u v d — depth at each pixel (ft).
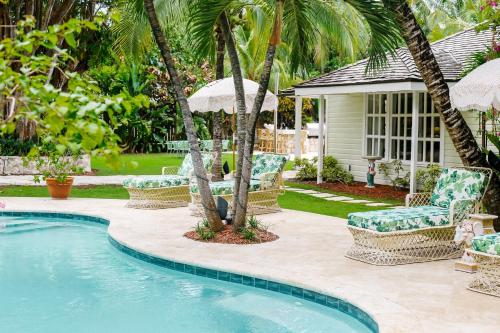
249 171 32.35
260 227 35.06
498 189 30.55
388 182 59.31
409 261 27.45
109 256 32.17
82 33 66.33
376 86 51.65
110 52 68.23
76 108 8.81
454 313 20.07
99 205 45.75
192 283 26.81
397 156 58.75
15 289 26.18
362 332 20.39
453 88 25.99
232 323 21.67
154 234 34.40
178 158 95.35
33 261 31.19
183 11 45.21
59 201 47.73
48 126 8.71
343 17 54.24
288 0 32.55
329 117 66.64
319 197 52.03
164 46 31.40
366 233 27.40
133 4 36.42
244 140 32.78
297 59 35.60
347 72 58.90
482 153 31.48
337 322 21.62
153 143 109.70
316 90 58.49
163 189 44.47
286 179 65.92
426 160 55.98
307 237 33.35
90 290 25.93
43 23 65.26
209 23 31.19
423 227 27.50
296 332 20.63
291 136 109.29
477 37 57.82
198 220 39.19
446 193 30.22
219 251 29.89
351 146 63.72
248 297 24.64
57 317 22.52
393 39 31.17
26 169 69.10
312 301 23.36
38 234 38.19
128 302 24.23
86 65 72.38
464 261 25.95
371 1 29.19
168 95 109.50
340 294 22.20
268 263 27.35
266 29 56.75
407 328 18.53
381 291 22.67
